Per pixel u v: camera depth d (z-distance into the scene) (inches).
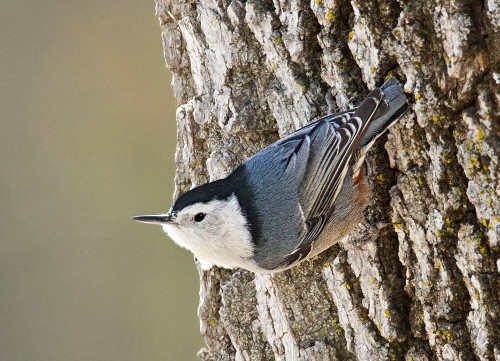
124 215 590.9
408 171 318.0
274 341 372.2
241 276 379.2
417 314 324.5
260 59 355.9
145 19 634.8
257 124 361.7
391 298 331.0
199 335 563.2
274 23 343.0
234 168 368.8
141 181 599.5
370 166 337.1
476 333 304.0
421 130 309.7
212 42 365.7
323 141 326.3
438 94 300.4
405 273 330.3
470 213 303.1
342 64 329.4
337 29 326.0
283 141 338.0
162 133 615.5
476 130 293.4
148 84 622.2
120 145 612.4
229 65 359.9
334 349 354.6
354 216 338.6
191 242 345.4
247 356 382.0
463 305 309.3
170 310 571.5
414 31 300.0
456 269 309.3
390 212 332.8
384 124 311.3
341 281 345.4
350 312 343.9
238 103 362.0
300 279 359.6
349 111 324.5
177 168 401.4
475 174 296.2
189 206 339.9
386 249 334.3
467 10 284.8
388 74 314.0
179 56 400.2
